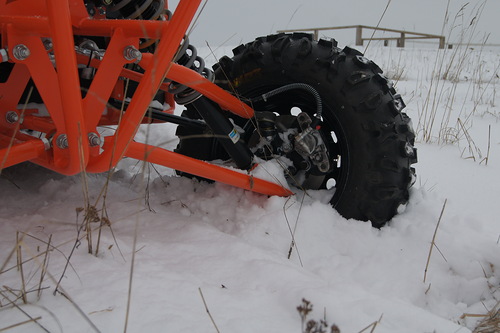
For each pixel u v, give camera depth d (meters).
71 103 1.41
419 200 2.15
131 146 1.69
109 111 2.41
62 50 1.33
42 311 1.24
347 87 1.97
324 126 2.17
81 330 1.17
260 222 1.98
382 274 1.75
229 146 2.01
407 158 1.99
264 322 1.28
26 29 1.43
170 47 1.42
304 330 1.25
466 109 5.18
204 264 1.61
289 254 1.79
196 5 1.38
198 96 1.92
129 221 1.96
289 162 2.13
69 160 1.52
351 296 1.45
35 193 2.27
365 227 1.98
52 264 1.51
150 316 1.25
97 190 2.29
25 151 1.57
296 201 2.08
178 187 2.32
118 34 1.56
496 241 1.99
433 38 14.93
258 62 2.15
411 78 7.94
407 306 1.42
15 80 1.86
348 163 2.01
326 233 1.96
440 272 1.79
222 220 2.06
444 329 1.33
